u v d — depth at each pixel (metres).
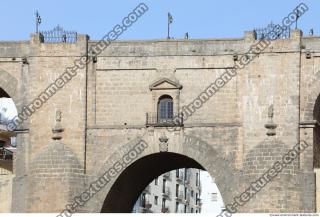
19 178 81.56
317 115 81.06
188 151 80.12
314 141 79.00
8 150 109.62
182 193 158.75
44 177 80.62
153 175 89.94
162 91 81.00
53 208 80.06
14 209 81.25
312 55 79.19
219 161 79.56
